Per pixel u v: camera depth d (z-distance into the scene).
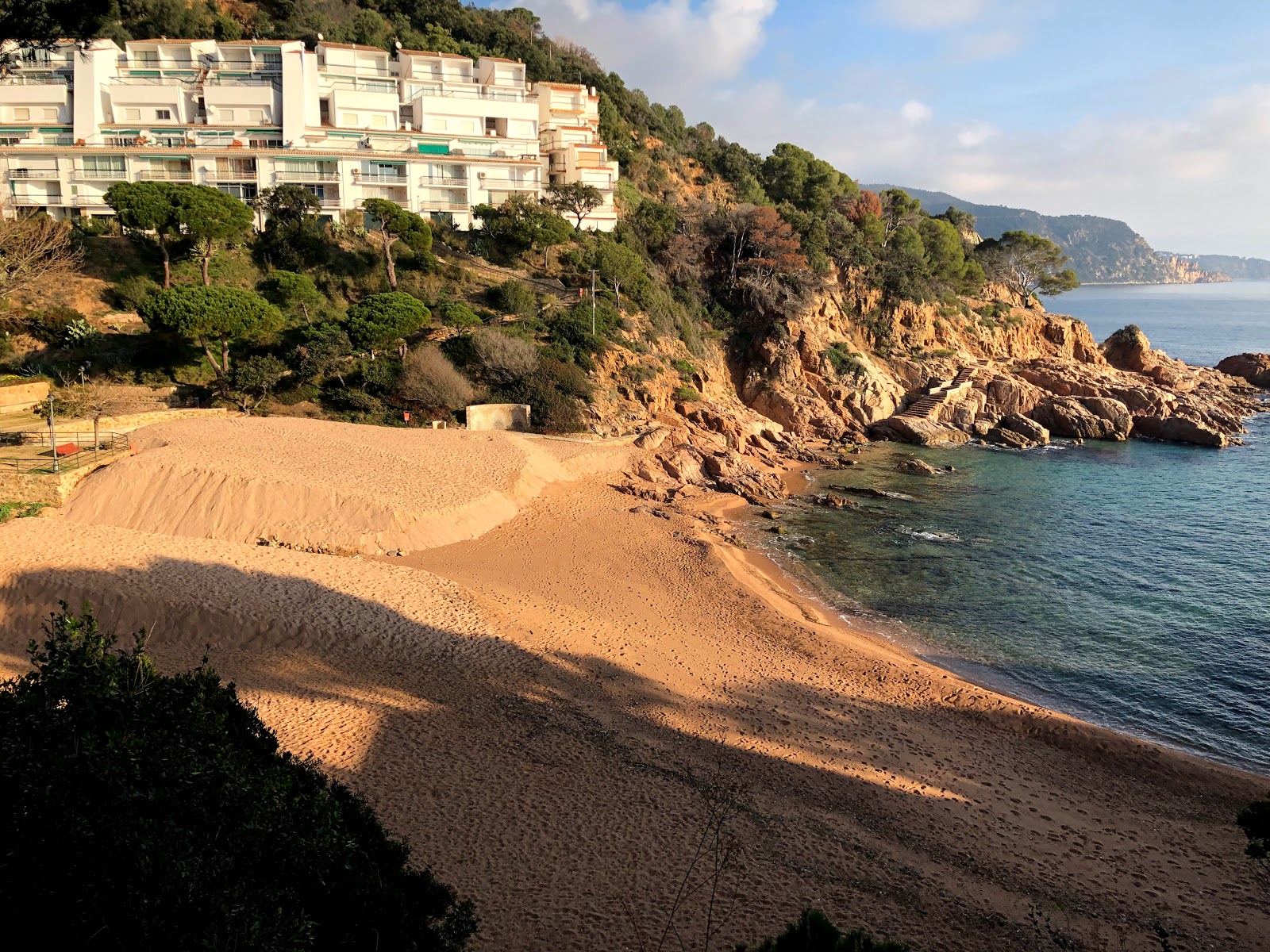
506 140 82.31
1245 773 25.92
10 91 71.81
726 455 60.56
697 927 16.06
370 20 97.69
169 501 38.44
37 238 55.72
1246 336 185.38
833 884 17.98
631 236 80.94
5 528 33.22
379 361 57.84
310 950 9.30
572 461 53.81
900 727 26.89
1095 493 57.69
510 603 34.03
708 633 33.41
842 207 104.81
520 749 22.81
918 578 41.75
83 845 8.38
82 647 10.93
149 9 86.50
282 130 74.75
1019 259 115.06
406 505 40.78
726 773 22.62
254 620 28.42
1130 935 17.42
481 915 15.87
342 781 20.12
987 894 18.31
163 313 52.03
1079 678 32.19
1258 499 56.00
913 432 73.56
